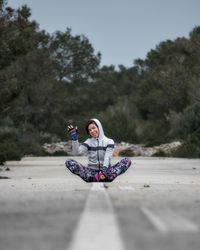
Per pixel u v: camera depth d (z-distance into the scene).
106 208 5.31
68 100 84.38
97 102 100.31
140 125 70.00
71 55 93.81
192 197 6.88
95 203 5.82
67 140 76.44
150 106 79.19
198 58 77.81
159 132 68.00
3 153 31.20
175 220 4.38
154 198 6.69
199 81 65.94
